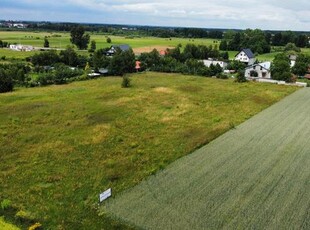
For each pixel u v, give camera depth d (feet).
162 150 103.40
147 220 64.90
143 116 141.08
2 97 173.27
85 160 94.94
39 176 84.64
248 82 240.73
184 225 63.21
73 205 70.90
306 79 279.90
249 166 91.20
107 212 67.77
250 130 123.85
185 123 132.57
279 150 103.65
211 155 99.04
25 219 65.62
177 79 248.11
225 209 68.95
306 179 83.61
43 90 199.72
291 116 145.28
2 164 91.66
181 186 79.15
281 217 66.13
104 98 173.06
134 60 284.61
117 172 86.74
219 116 143.54
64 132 118.83
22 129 121.49
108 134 116.98
